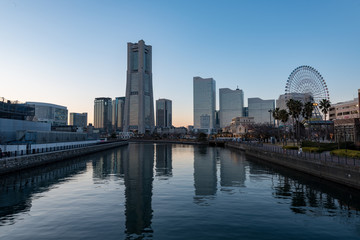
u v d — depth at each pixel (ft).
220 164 201.46
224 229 60.90
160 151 373.20
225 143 501.15
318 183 117.60
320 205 81.35
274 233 58.54
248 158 252.62
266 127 447.01
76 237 56.75
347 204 82.38
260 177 136.26
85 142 344.49
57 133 272.72
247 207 79.20
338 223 65.26
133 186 113.19
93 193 99.19
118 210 76.54
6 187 111.45
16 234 58.70
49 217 70.33
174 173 153.79
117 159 248.32
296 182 120.57
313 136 366.63
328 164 121.49
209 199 89.20
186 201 86.53
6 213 74.02
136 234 58.18
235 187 109.91
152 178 135.23
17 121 246.06
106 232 59.47
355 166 100.99
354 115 443.32
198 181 125.49
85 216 71.05
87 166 191.01
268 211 75.05
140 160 238.27
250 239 55.21
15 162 151.33
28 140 227.20
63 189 107.04
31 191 103.19
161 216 70.64
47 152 198.90
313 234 58.18
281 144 327.26
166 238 55.83
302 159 149.59
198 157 267.80
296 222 65.87
